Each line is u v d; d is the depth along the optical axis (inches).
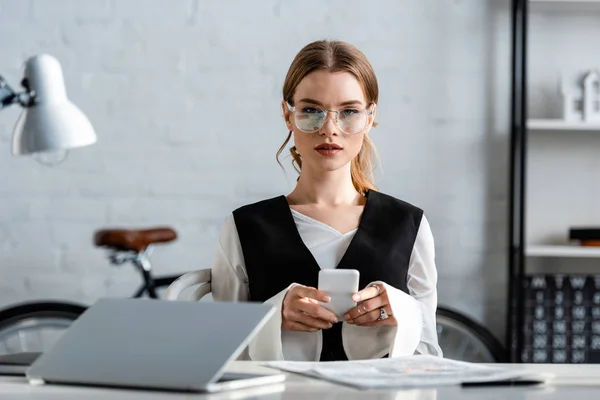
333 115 71.2
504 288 139.9
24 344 136.2
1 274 138.6
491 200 139.5
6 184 138.9
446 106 139.0
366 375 42.7
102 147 139.0
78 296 139.5
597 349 133.6
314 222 73.8
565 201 141.0
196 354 39.8
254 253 72.3
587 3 134.4
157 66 139.0
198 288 74.0
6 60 138.8
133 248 127.1
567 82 136.7
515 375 41.7
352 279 64.3
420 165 139.3
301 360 66.5
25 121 78.8
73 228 139.3
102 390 39.4
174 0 138.9
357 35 138.9
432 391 38.7
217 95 139.3
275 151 139.3
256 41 139.0
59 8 138.9
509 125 139.0
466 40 138.8
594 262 141.9
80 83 138.9
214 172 139.4
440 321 131.2
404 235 73.5
